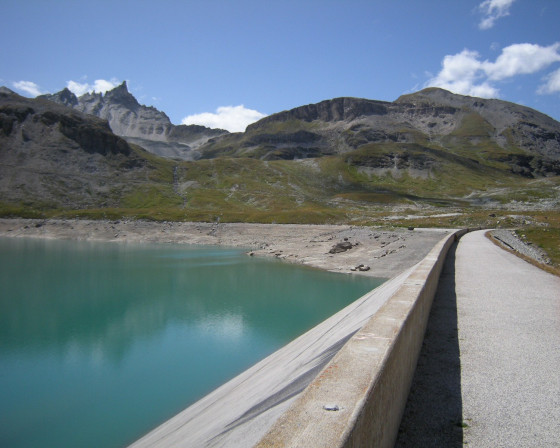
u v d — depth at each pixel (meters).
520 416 6.21
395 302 8.09
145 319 33.25
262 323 31.91
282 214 130.88
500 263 25.30
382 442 4.43
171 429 15.41
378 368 4.41
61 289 44.59
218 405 15.60
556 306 13.45
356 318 20.17
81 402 19.41
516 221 99.69
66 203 156.50
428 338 10.19
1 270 56.22
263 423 10.11
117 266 60.03
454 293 15.84
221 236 104.56
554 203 172.00
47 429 17.08
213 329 30.53
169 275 52.56
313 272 54.25
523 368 8.10
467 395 6.95
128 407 18.83
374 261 58.06
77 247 86.06
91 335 29.50
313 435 3.09
